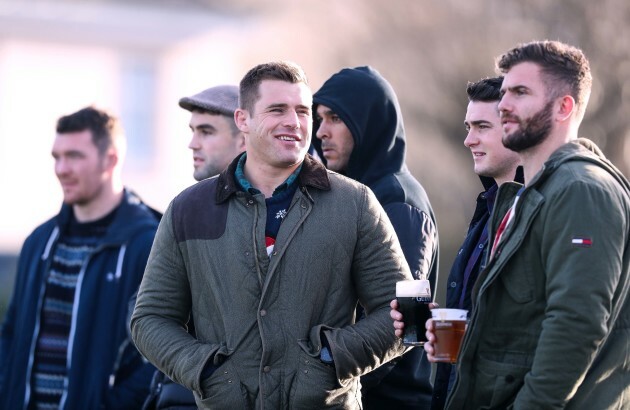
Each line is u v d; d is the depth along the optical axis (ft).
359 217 37.47
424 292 35.14
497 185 39.09
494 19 133.28
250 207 37.19
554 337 31.24
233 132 49.29
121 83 166.91
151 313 37.78
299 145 37.50
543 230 32.40
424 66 138.00
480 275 33.63
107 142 54.39
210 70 169.07
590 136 115.65
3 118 159.63
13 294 56.08
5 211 158.51
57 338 52.85
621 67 116.26
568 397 31.40
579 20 118.32
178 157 170.81
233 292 36.47
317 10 151.84
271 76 37.73
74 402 51.47
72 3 161.48
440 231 129.39
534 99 33.22
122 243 52.85
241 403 35.86
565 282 31.35
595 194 31.71
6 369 53.93
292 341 36.04
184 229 37.60
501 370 33.14
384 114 46.68
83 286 52.60
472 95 39.40
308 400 35.73
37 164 161.48
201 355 36.14
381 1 142.10
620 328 33.04
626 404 32.89
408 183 45.57
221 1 169.27
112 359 51.70
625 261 32.24
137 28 165.99
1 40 159.43
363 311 41.57
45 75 162.09
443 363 38.29
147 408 46.47
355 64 145.07
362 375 40.52
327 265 36.70
